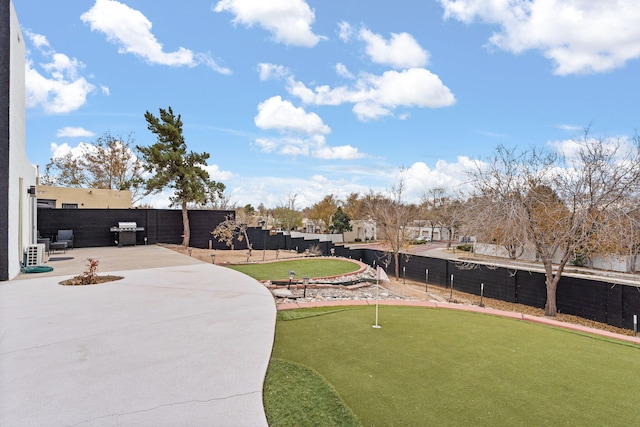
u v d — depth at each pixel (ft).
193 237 59.77
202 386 9.02
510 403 9.09
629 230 28.60
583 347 13.76
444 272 49.01
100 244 51.06
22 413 7.55
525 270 38.78
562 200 32.65
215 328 13.78
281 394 9.14
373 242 151.12
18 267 26.99
